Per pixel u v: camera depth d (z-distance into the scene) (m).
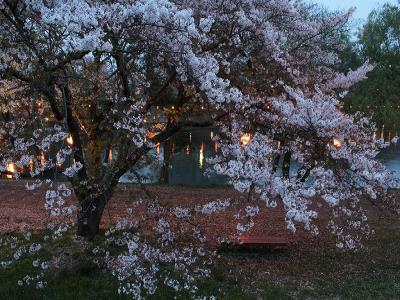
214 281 7.06
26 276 6.37
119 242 7.02
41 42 5.66
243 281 7.27
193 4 7.11
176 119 7.33
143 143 6.11
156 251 6.11
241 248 8.77
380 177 5.14
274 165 5.44
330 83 10.08
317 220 10.96
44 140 5.82
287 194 4.74
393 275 7.87
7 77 6.13
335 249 9.20
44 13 4.82
